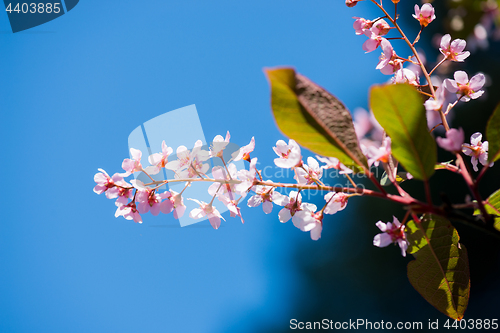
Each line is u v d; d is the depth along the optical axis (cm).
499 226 52
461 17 68
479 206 48
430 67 69
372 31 56
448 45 55
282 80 49
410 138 48
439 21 210
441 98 51
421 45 214
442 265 54
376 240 52
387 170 50
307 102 49
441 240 54
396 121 48
